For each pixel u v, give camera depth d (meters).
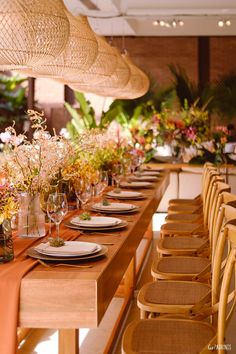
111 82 5.48
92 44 3.71
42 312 1.98
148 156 8.83
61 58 3.66
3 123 13.61
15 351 1.97
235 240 2.02
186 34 12.41
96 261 2.24
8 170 2.78
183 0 10.19
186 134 8.70
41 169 2.82
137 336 2.32
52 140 2.96
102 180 4.00
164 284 3.01
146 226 3.85
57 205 2.43
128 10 10.80
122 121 11.30
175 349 2.21
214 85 12.43
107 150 5.35
